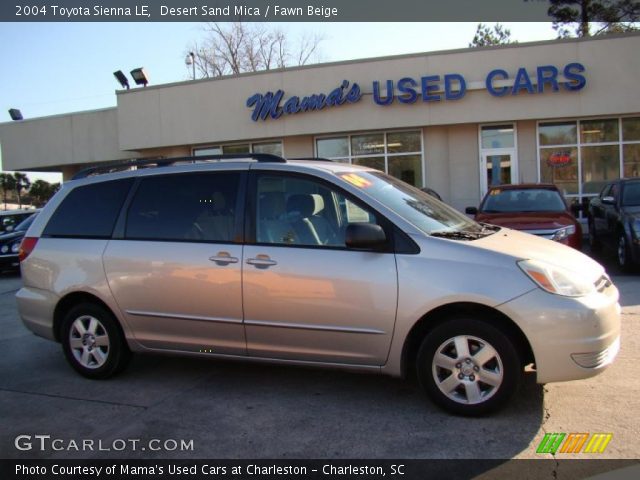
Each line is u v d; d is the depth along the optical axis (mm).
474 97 14438
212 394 4617
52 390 4879
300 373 5023
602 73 13766
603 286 4000
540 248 4172
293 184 4453
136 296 4738
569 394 4258
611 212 10117
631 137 14445
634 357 5008
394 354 4020
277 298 4242
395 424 3900
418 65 14703
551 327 3662
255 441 3750
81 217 5156
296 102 15641
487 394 3863
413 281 3902
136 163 5168
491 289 3742
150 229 4801
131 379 5066
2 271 13367
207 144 17453
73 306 5160
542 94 14078
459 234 4227
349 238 3975
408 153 15633
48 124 20984
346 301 4055
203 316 4508
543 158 14883
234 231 4480
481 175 15195
